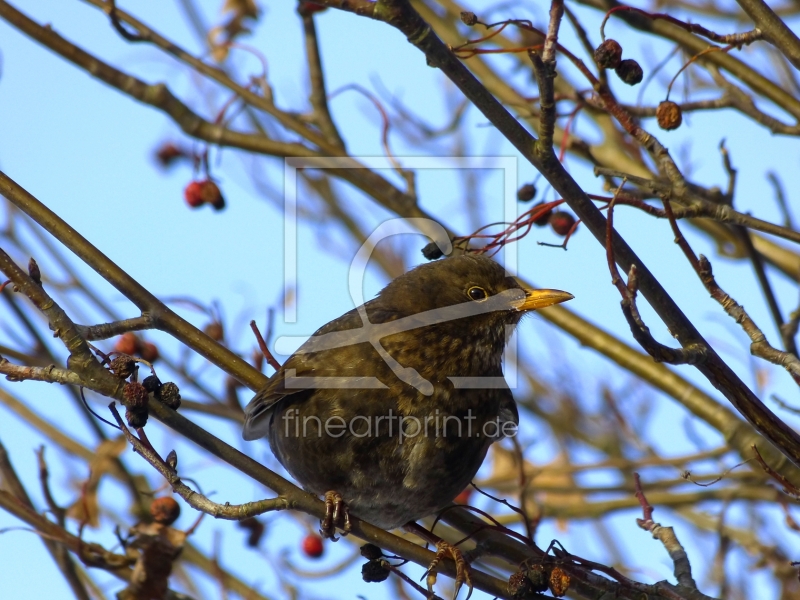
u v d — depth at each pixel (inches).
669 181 375.2
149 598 420.2
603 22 341.4
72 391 498.0
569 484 567.8
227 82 517.3
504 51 329.1
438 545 386.9
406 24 314.8
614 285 312.5
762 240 515.8
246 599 484.7
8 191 374.0
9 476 438.0
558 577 349.4
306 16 520.1
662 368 489.7
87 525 469.4
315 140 518.0
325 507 354.3
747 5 353.1
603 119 516.4
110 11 500.4
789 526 424.5
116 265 382.3
